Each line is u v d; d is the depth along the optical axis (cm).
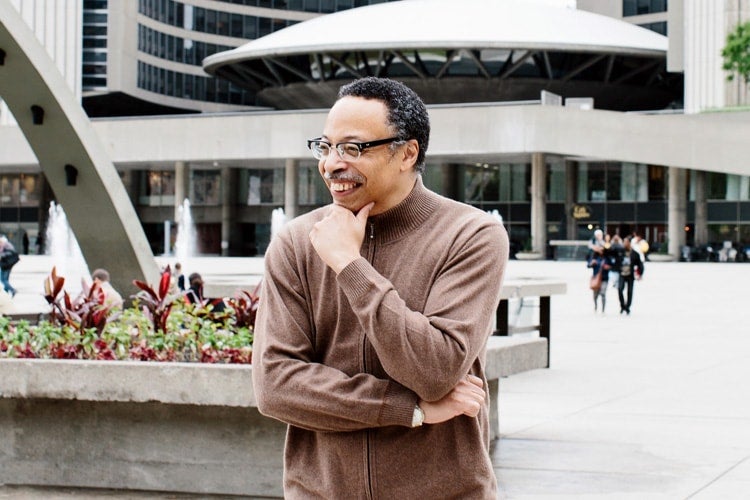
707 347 1458
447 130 5638
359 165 266
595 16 7812
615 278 2158
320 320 274
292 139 5925
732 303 2416
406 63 7088
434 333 253
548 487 627
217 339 679
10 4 1168
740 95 6675
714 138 5366
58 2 5881
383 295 254
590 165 6194
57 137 1264
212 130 6050
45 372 617
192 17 8756
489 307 266
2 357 667
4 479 644
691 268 4475
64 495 616
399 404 258
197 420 620
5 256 2389
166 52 8488
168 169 6856
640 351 1405
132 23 7938
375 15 7419
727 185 5872
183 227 6241
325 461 271
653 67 7600
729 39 5619
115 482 632
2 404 643
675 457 711
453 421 268
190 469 622
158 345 668
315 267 277
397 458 265
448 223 276
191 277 1281
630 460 702
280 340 273
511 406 932
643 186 6106
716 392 1015
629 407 923
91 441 634
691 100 6900
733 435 789
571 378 1123
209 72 7925
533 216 5734
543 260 5638
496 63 7219
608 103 7894
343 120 268
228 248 6806
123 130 6172
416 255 273
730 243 5581
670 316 2045
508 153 5647
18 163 6175
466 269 266
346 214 266
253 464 614
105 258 1343
